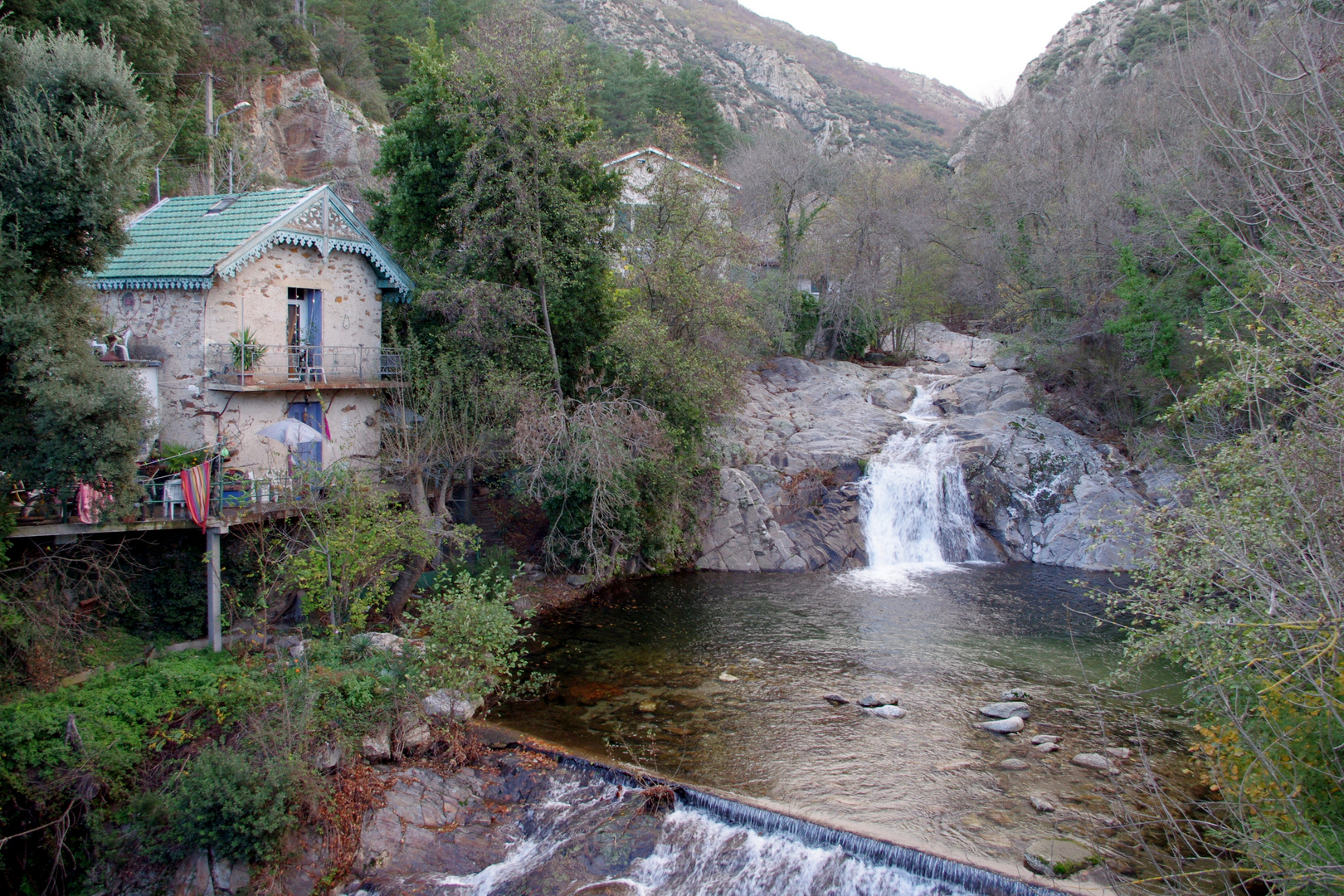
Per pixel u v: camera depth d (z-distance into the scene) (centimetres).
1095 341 3266
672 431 2383
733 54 16088
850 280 4159
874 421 3325
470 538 2047
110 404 1447
